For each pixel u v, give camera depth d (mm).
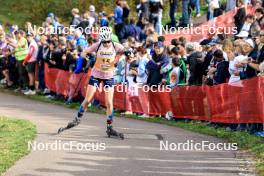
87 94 15438
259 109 14953
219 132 16109
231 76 16969
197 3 32062
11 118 17859
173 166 11773
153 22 28469
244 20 23391
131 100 21156
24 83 26875
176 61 19578
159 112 20125
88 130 16141
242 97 15797
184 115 19047
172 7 29203
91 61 22516
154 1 28328
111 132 15070
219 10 27797
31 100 24859
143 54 21047
